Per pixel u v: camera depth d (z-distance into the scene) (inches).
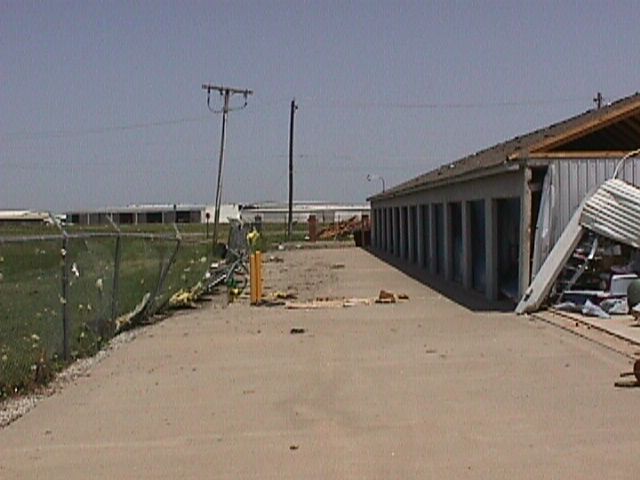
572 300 638.5
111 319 578.9
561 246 651.5
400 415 338.0
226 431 321.4
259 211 4109.3
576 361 442.6
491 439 299.3
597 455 277.1
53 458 290.7
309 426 325.4
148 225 3166.8
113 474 271.3
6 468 279.9
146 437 315.6
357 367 446.3
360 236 2139.5
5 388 396.2
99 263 625.6
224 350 518.3
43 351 443.2
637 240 624.7
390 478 259.1
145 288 732.7
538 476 257.3
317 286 989.2
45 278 625.9
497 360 452.4
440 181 974.4
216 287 981.8
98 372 453.1
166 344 549.6
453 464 271.4
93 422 340.8
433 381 403.2
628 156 673.6
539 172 682.8
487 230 785.6
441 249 1106.1
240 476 265.7
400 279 1058.7
